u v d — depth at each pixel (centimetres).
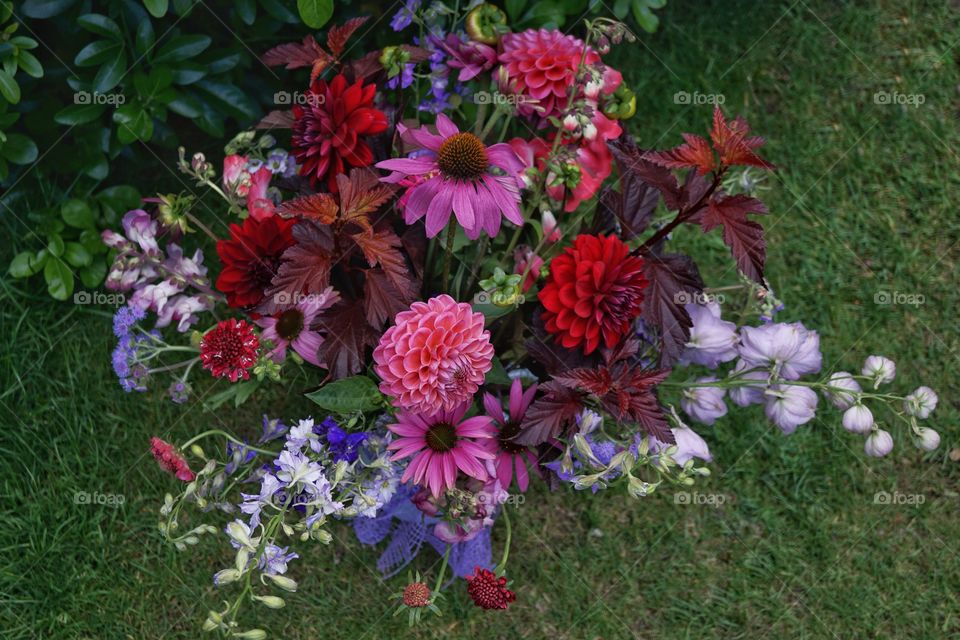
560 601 191
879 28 228
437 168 123
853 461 203
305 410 195
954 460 205
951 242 220
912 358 211
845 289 215
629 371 132
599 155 140
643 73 221
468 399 130
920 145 224
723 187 171
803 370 144
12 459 190
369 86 126
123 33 177
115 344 198
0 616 183
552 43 133
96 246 189
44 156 188
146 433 194
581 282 122
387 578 188
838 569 196
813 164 221
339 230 121
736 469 200
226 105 184
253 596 127
